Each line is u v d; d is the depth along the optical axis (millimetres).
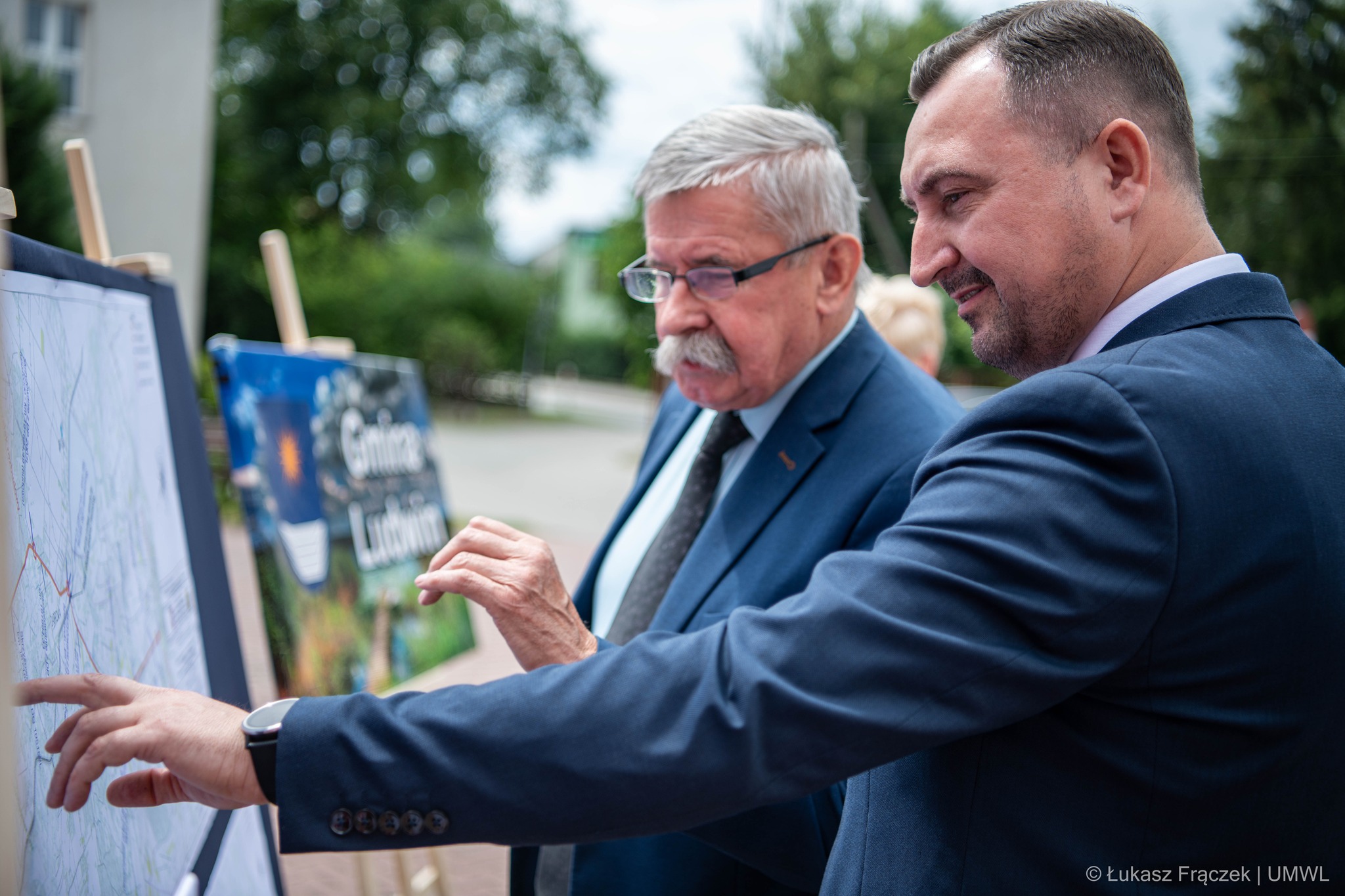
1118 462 750
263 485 1769
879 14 17000
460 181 23062
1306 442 802
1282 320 899
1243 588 758
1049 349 924
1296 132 13023
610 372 40281
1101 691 791
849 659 746
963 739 859
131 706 825
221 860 1378
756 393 1573
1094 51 867
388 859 3195
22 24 9328
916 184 934
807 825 1268
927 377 1741
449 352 23109
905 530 799
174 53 10586
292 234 22281
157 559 1265
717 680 764
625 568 1833
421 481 2475
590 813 757
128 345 1279
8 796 445
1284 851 797
